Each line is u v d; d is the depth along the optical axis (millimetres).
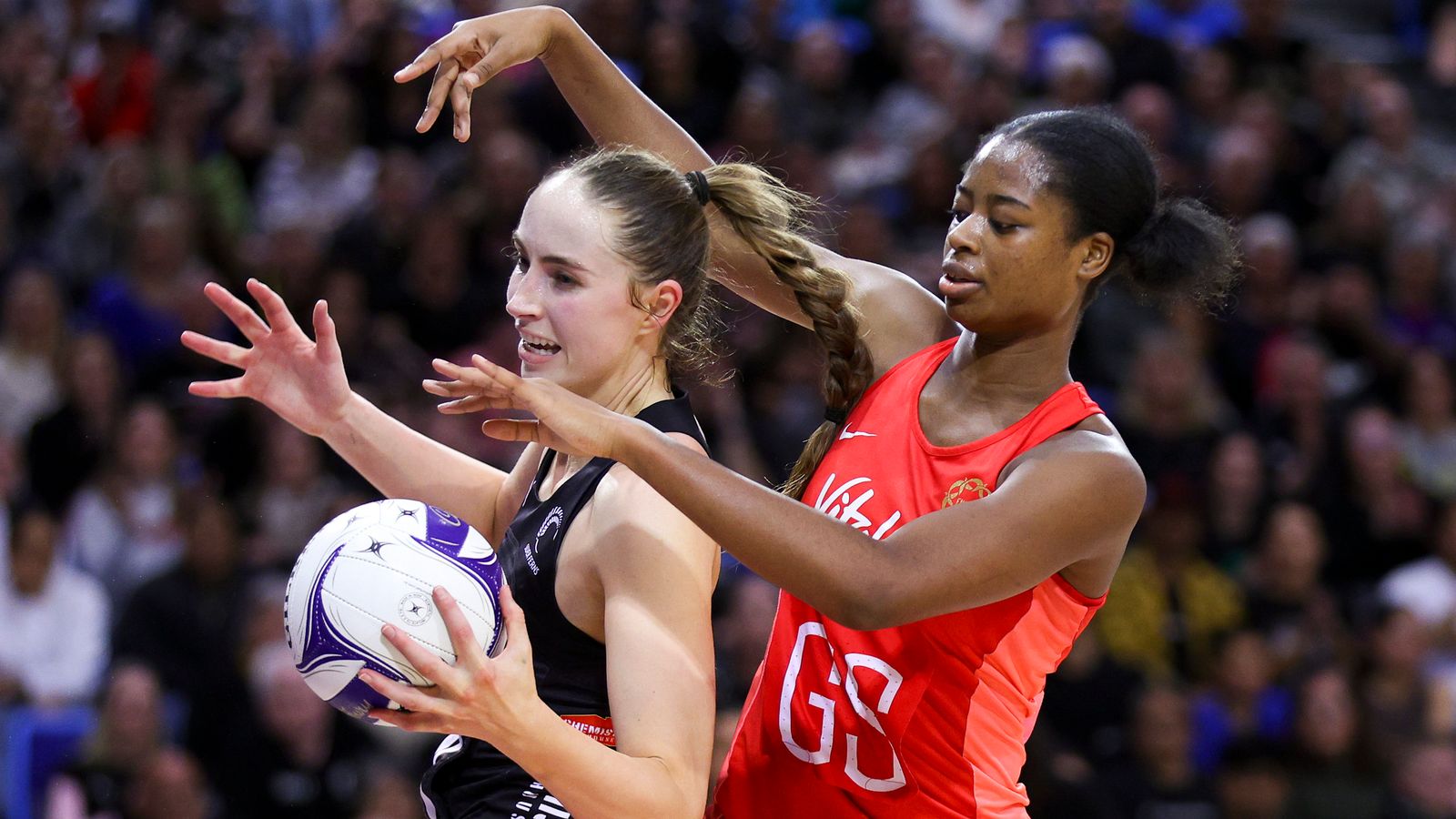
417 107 26594
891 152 28500
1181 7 33156
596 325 7961
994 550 7180
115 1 29938
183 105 26844
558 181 8125
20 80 28375
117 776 17250
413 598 7117
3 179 25969
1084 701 20094
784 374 22688
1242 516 23172
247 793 17734
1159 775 19531
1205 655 21703
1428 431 26078
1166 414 23828
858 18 31875
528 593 8039
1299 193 29750
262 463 21359
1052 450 7734
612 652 7512
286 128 26859
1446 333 28297
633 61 27375
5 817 18016
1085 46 29438
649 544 7629
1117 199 7852
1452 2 36406
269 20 30062
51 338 22938
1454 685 21703
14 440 21453
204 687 18500
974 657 7996
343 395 8938
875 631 8055
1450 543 23781
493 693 6758
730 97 27766
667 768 7242
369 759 18109
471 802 8086
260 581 19641
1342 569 24078
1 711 18891
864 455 8375
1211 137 29766
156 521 20938
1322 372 25234
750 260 9266
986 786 8234
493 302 23828
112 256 24859
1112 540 7691
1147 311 25719
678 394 8586
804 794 8359
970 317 7914
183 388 22625
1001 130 8078
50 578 19812
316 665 7117
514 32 9023
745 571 19375
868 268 9305
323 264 23703
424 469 9148
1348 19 37812
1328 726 20125
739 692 17812
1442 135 34438
